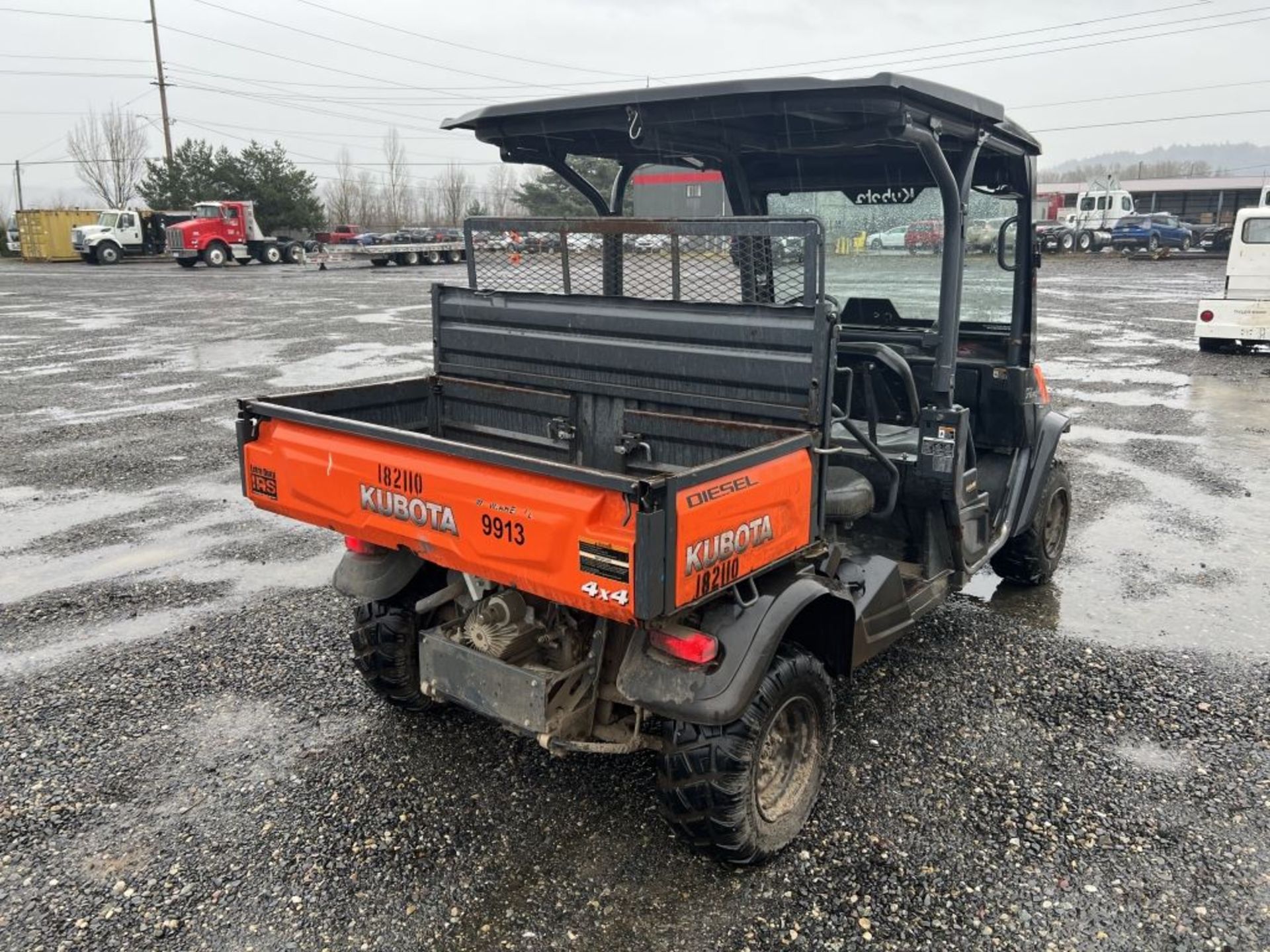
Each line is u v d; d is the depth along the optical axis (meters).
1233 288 15.02
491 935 2.89
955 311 3.92
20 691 4.38
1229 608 5.39
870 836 3.35
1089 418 10.39
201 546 6.40
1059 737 4.01
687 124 3.84
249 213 42.28
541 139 4.23
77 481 7.95
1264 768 3.79
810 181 4.96
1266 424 10.07
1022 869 3.18
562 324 3.95
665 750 3.10
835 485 3.77
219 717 4.16
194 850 3.27
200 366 13.95
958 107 3.44
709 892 3.08
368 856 3.25
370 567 3.69
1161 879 3.13
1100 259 40.53
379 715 4.18
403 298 26.05
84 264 43.09
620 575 2.63
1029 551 5.42
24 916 2.95
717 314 3.46
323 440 3.48
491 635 3.23
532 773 3.75
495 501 2.91
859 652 3.58
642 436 3.79
